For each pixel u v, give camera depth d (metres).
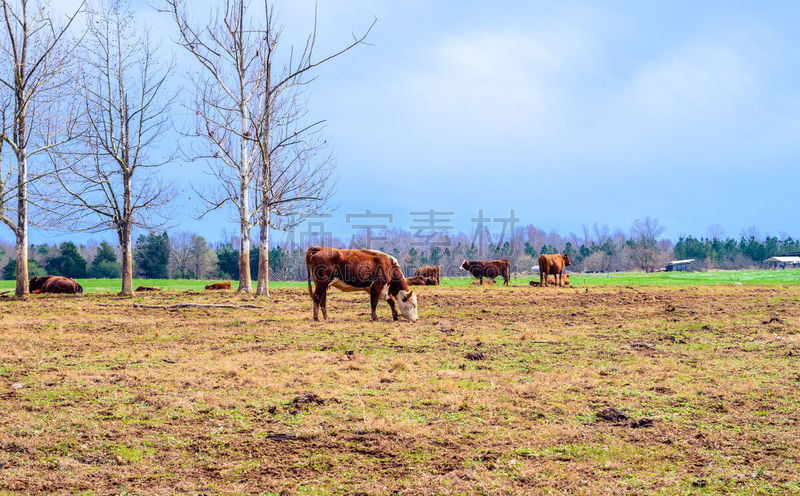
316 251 17.64
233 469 6.13
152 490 5.65
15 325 16.27
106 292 28.66
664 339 13.70
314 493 5.58
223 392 8.92
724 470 6.00
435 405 8.28
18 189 25.20
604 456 6.44
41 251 99.56
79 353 12.20
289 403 8.32
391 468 6.15
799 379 9.46
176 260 86.88
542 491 5.60
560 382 9.53
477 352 11.98
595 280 42.88
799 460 6.22
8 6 24.80
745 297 24.75
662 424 7.40
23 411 7.91
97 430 7.22
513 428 7.35
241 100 26.83
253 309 20.98
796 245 149.75
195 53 25.47
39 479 5.84
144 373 10.15
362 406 8.17
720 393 8.70
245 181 27.92
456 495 5.54
